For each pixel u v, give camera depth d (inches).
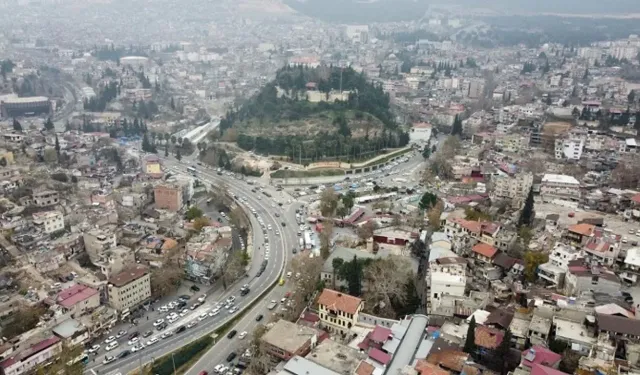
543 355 5693.9
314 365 6378.0
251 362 7076.8
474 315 6811.0
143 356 7667.3
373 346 6865.2
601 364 5570.9
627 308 6633.9
